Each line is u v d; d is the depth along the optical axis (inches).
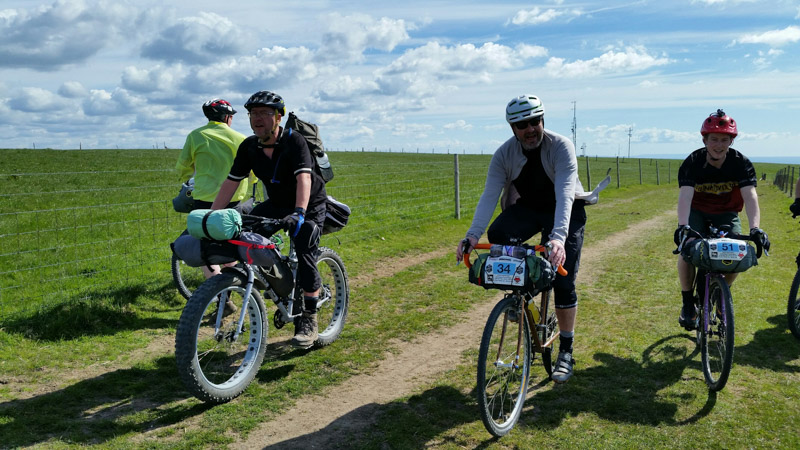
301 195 159.0
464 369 171.5
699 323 176.7
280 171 164.4
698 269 175.5
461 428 134.5
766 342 190.4
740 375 163.9
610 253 363.6
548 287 139.2
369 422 137.8
